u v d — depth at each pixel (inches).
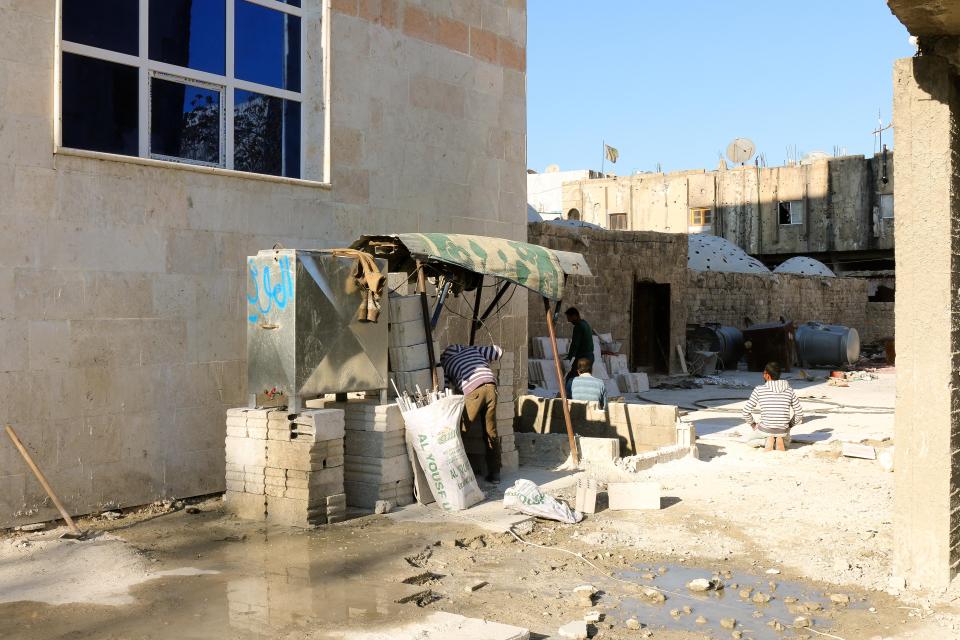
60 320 293.9
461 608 222.7
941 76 231.1
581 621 210.7
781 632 209.9
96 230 303.6
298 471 294.5
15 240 283.0
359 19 400.5
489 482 370.9
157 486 321.7
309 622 202.5
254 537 280.7
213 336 339.9
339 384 309.6
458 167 458.0
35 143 288.2
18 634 195.0
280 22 379.2
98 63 316.8
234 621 203.5
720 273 1060.5
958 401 242.5
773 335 987.3
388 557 259.8
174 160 341.1
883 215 1815.9
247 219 351.6
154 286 320.5
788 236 1902.1
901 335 239.8
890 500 346.6
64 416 295.1
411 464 327.9
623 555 273.6
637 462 401.4
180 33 343.0
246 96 366.6
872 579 248.4
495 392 371.2
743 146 1937.7
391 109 417.4
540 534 296.4
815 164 1875.0
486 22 477.4
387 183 415.2
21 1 285.1
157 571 243.1
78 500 299.1
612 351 783.7
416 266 372.8
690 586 241.1
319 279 302.0
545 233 720.3
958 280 240.7
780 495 355.9
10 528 280.7
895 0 210.2
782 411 460.1
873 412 639.8
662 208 2005.4
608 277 805.9
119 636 194.1
